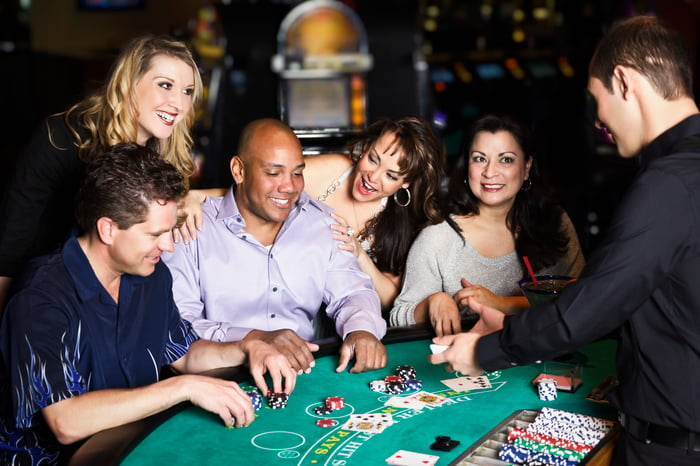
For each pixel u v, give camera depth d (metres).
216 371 2.20
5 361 1.87
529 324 1.63
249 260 2.80
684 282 1.51
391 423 1.92
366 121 7.77
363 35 7.79
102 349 2.05
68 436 1.83
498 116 3.11
